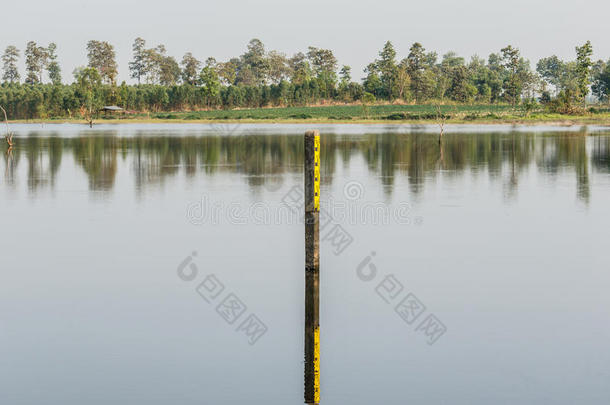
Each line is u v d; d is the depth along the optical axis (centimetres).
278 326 1625
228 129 12631
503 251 2381
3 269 2173
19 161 5834
